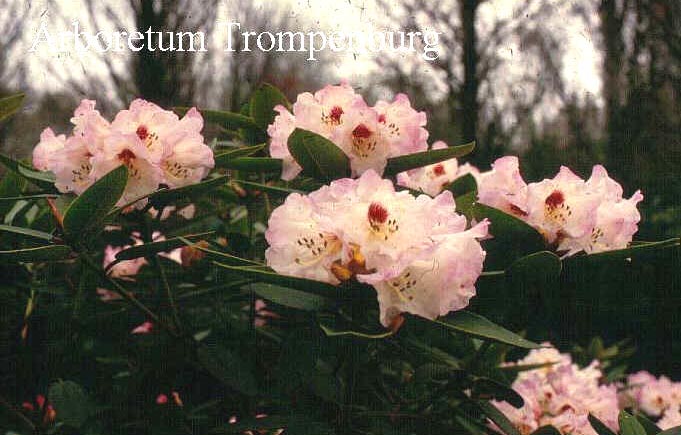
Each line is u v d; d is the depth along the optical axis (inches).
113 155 24.2
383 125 27.5
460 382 27.6
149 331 33.9
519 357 46.3
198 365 27.9
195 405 32.5
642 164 113.0
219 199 37.1
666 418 46.8
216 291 28.6
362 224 19.7
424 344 29.0
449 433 27.1
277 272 20.1
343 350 24.2
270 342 30.5
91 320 31.8
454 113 111.7
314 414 25.9
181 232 32.8
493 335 20.6
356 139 27.5
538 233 24.4
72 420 27.2
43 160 28.5
